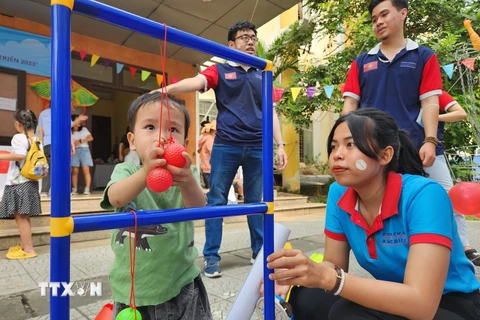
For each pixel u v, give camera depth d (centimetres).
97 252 304
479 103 347
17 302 195
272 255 97
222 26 497
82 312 180
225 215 93
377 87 190
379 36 188
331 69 621
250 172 249
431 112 173
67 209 68
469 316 105
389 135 102
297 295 130
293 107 629
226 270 254
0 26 437
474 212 152
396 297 89
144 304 109
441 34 557
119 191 91
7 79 443
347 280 92
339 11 610
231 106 239
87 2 73
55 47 67
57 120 67
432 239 93
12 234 320
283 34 693
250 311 120
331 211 128
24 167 281
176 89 209
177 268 116
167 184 82
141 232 111
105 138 824
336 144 106
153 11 453
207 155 497
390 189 105
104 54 527
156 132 101
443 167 194
